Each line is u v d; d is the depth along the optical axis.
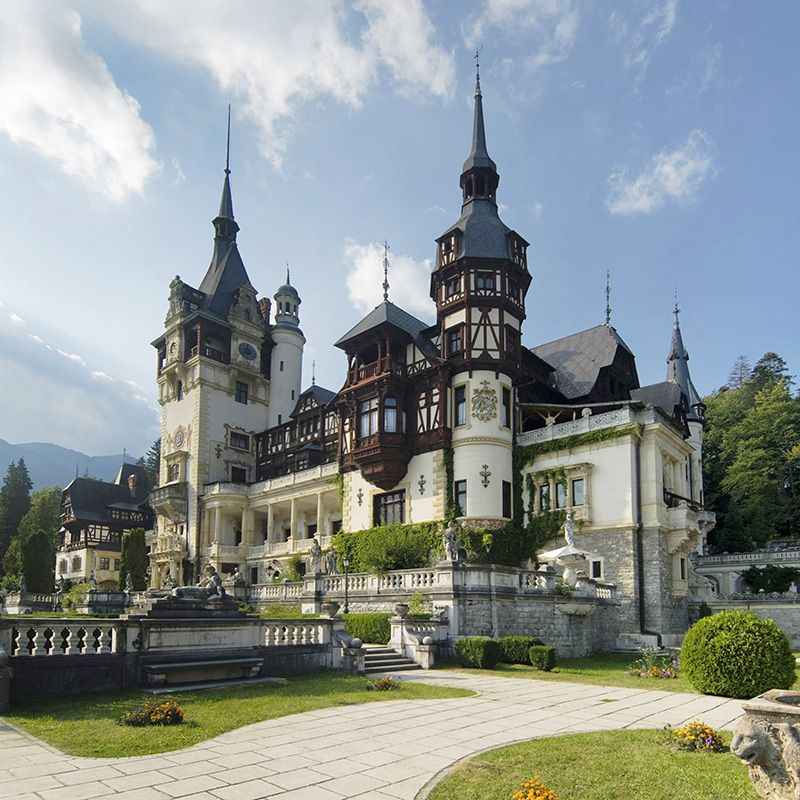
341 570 42.28
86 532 77.06
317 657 18.41
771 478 60.69
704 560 49.16
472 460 38.09
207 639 16.05
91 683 13.81
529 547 37.12
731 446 63.59
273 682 16.12
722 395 77.69
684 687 17.75
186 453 57.59
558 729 11.76
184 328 60.06
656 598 32.34
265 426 61.81
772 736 6.31
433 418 40.22
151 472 94.94
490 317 39.88
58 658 13.40
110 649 14.49
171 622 15.39
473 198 43.31
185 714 12.12
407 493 40.59
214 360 58.69
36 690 12.98
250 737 10.73
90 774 8.48
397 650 22.22
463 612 23.98
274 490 52.84
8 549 78.69
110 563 77.31
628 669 22.67
